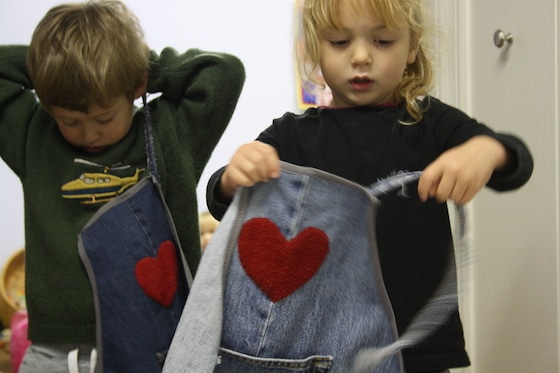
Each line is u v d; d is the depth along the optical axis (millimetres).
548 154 1059
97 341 876
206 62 1001
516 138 704
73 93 878
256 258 681
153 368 877
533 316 1114
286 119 886
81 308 898
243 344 681
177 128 991
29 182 959
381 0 797
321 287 676
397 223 814
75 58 879
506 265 1192
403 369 721
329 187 664
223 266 674
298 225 675
